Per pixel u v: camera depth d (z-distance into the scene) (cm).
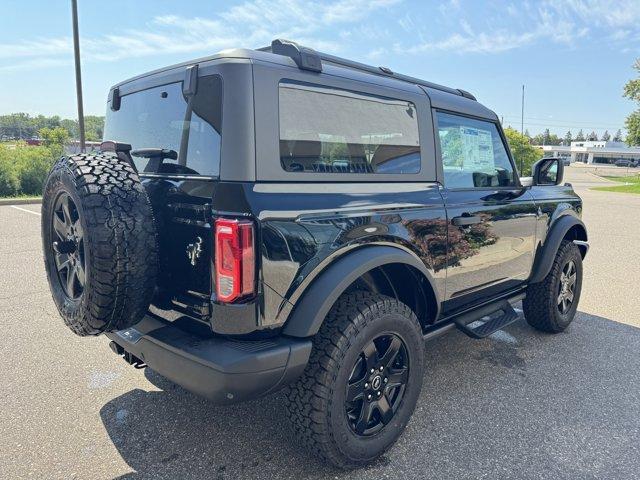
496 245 348
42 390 330
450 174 320
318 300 219
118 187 214
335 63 279
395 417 263
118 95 300
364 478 244
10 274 632
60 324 456
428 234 284
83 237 210
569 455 265
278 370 209
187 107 231
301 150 229
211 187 208
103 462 254
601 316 509
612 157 10944
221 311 204
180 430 284
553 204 421
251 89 211
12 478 241
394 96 283
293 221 214
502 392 337
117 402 316
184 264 221
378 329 244
